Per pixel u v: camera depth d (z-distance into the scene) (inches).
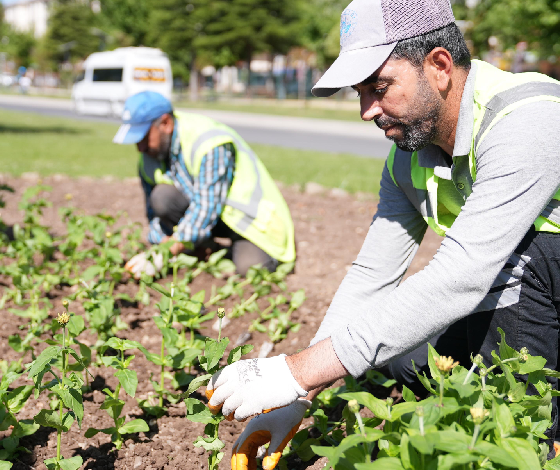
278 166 396.8
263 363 65.2
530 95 65.7
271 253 152.6
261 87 2454.5
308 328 130.2
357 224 242.4
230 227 151.1
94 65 1067.3
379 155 524.1
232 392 64.9
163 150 148.6
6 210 241.3
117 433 84.9
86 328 115.4
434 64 65.7
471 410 48.3
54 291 145.6
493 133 65.5
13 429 80.1
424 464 49.6
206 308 139.7
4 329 122.8
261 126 860.0
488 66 71.7
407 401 56.9
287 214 157.9
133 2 1953.7
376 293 87.1
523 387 58.1
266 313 136.6
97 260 140.3
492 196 62.7
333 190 303.1
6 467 74.0
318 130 809.5
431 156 76.4
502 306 77.1
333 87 64.7
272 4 1807.3
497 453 46.7
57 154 444.1
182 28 1764.3
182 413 95.7
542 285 76.2
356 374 63.5
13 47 2987.2
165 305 96.8
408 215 86.8
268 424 72.0
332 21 1588.3
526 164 61.9
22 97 1744.6
